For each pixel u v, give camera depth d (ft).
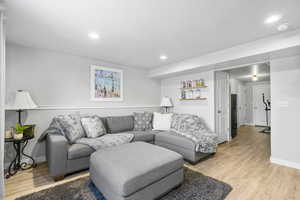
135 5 5.16
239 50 8.51
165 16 5.84
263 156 9.74
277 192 5.80
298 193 5.73
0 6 4.96
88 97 11.06
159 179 5.21
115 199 4.54
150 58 11.28
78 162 7.17
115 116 11.66
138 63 12.68
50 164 6.68
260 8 5.30
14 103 7.34
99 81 11.64
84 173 7.38
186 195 5.58
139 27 6.69
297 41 6.57
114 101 12.52
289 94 8.14
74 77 10.44
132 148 6.79
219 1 4.94
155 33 7.26
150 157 5.70
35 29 6.80
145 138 10.18
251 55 8.03
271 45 7.32
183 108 14.06
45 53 9.30
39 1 4.91
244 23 6.31
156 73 14.14
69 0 4.88
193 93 13.19
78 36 7.54
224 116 13.50
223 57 9.25
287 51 7.38
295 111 7.97
